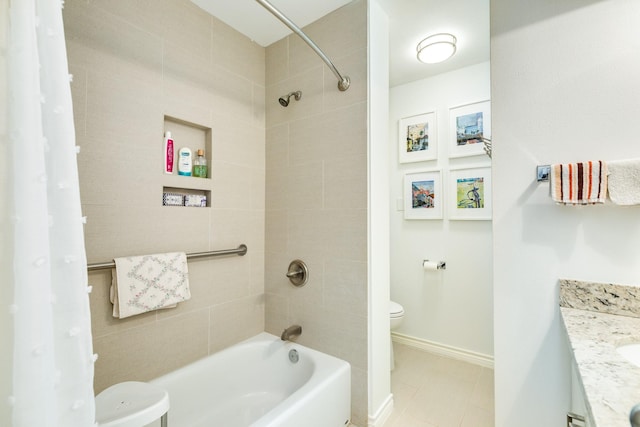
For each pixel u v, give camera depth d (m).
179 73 1.48
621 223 1.00
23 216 0.42
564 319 0.95
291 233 1.79
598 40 1.03
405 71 2.32
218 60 1.67
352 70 1.55
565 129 1.08
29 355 0.42
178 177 1.46
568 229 1.08
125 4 1.27
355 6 1.55
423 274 2.42
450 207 2.30
